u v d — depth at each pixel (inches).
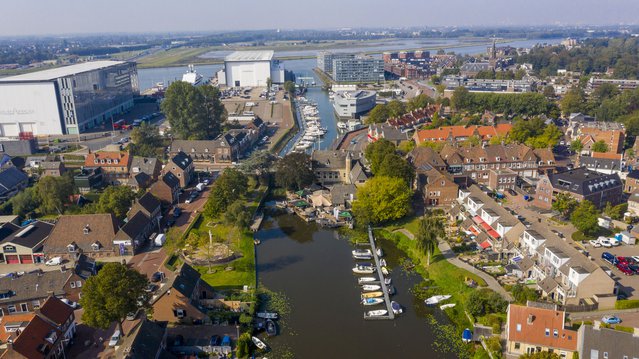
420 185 7071.9
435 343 4020.7
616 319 3971.5
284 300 4687.5
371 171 7504.9
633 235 5561.0
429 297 4682.6
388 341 4057.6
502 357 3654.0
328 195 7135.8
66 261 5364.2
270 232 6358.3
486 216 5782.5
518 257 5068.9
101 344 3941.9
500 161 7765.8
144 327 3619.6
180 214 6712.6
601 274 4180.6
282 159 7682.1
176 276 4323.3
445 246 5541.3
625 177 7426.2
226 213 5905.5
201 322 4222.4
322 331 4197.8
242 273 5142.7
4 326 3806.6
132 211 6112.2
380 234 6166.3
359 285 4985.2
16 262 5423.2
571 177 6555.1
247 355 3843.5
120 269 3695.9
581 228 5541.3
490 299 4217.5
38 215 6624.0
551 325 3599.9
